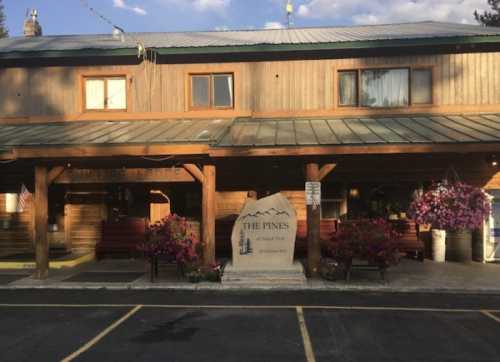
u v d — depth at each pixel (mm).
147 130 13008
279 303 9031
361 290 10070
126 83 15062
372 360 6059
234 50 14453
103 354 6340
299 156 11406
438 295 9711
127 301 9328
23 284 10898
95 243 15508
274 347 6562
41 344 6770
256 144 10867
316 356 6207
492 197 13648
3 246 15578
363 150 10680
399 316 8094
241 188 14828
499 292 9898
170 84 14945
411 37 14062
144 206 15453
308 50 14406
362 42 14109
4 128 14398
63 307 8898
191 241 10891
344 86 14656
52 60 15234
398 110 14281
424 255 14062
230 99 14914
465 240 13539
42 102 15250
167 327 7535
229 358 6156
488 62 14180
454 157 12773
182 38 16766
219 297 9578
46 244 11742
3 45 16375
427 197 11305
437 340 6832
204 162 11555
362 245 10328
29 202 15617
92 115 15016
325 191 14797
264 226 10734
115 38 16859
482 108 14078
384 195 14609
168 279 11172
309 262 11164
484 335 7055
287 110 14562
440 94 14266
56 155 11367
